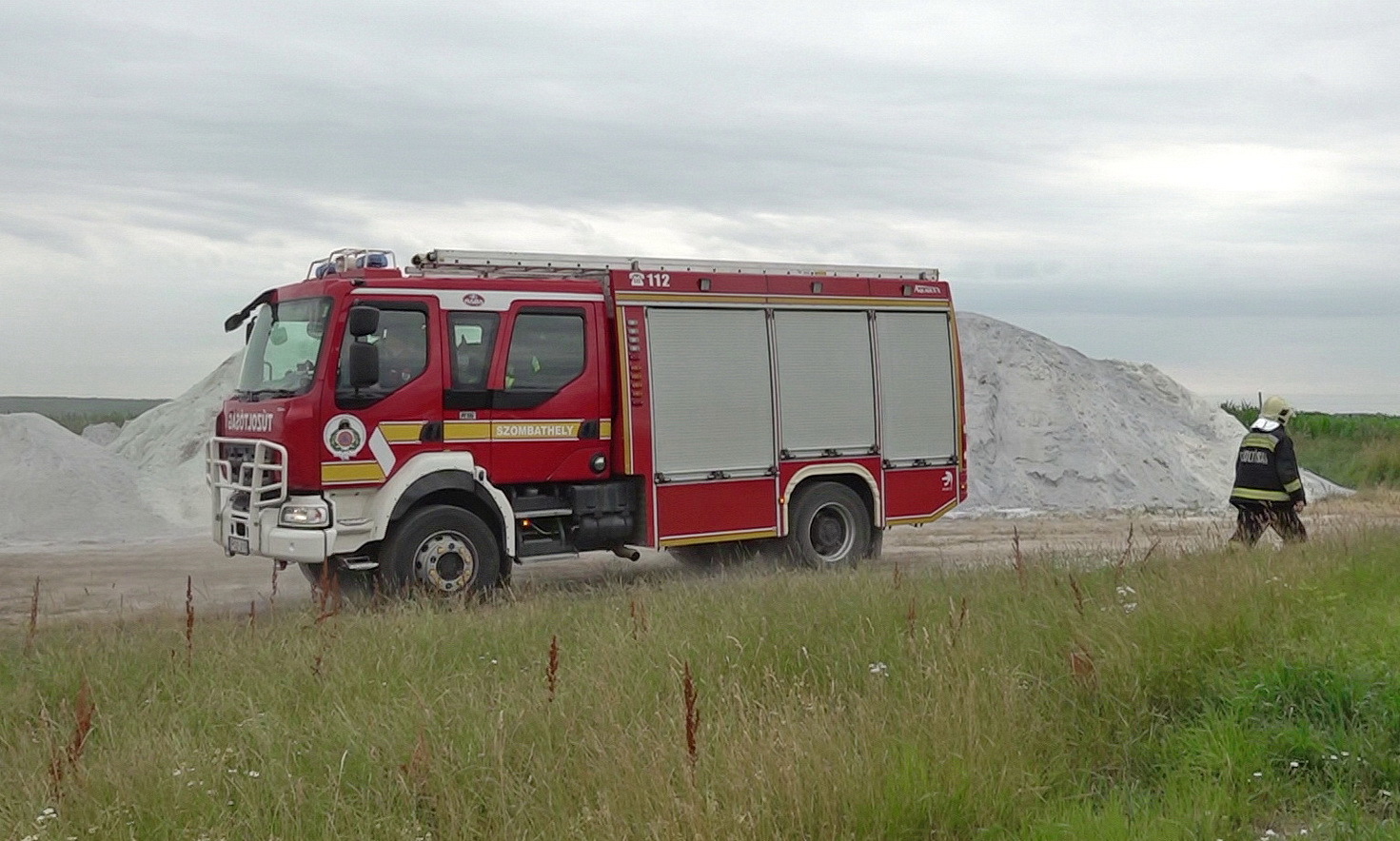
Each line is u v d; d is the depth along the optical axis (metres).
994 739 5.73
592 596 11.12
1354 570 9.44
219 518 12.20
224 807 5.22
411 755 5.54
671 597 9.92
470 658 7.86
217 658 7.88
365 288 11.35
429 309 11.65
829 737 5.54
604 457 12.62
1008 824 5.16
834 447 14.09
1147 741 6.09
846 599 9.08
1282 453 12.30
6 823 5.02
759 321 13.59
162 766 5.59
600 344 12.60
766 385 13.59
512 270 12.49
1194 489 24.31
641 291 12.80
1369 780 5.65
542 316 12.28
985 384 24.78
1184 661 6.82
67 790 5.23
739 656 7.26
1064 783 5.60
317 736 6.14
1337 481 26.47
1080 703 6.43
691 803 4.81
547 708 6.27
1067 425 24.11
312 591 10.61
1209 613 7.49
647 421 12.73
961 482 15.15
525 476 12.12
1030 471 23.08
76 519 18.70
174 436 22.70
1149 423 26.22
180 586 13.59
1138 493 23.28
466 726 6.07
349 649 8.02
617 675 6.89
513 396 12.02
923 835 5.02
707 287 13.24
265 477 11.31
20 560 15.75
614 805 5.04
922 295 14.95
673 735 5.70
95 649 8.40
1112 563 10.59
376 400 11.34
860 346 14.38
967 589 9.56
